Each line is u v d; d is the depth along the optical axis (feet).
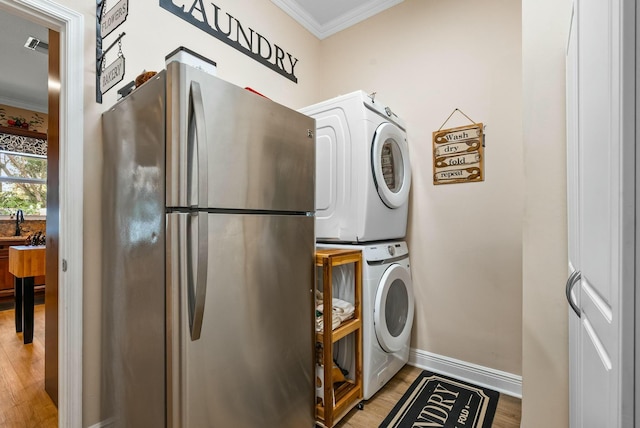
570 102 3.31
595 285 2.04
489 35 6.46
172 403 3.19
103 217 4.73
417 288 7.32
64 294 4.49
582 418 2.57
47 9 4.26
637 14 1.32
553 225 3.94
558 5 3.96
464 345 6.69
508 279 6.20
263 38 7.58
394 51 7.85
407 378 6.71
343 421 5.25
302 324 4.75
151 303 3.51
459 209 6.79
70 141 4.47
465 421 5.24
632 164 1.33
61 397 4.48
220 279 3.54
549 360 3.94
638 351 1.30
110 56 4.89
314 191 5.03
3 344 8.61
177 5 5.80
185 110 3.22
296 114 4.66
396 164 6.97
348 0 8.07
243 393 3.81
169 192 3.24
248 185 3.88
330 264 5.00
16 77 11.96
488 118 6.45
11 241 13.25
